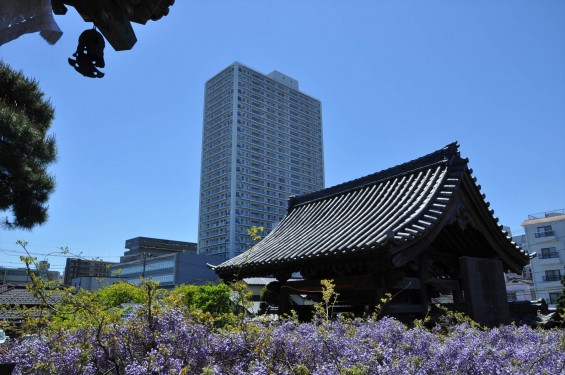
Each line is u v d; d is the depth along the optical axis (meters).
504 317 7.56
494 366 2.81
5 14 2.20
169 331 2.99
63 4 2.55
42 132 10.52
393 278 6.77
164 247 98.12
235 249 89.25
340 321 4.64
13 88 11.12
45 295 3.30
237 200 93.19
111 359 2.72
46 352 3.02
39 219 10.05
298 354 3.17
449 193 7.67
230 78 102.75
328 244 7.87
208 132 104.38
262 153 102.19
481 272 7.56
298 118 114.69
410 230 6.79
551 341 3.82
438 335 4.33
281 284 9.48
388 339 3.82
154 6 2.66
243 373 2.63
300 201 12.59
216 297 11.23
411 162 9.66
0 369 2.63
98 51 2.41
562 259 46.09
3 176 9.59
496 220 8.33
